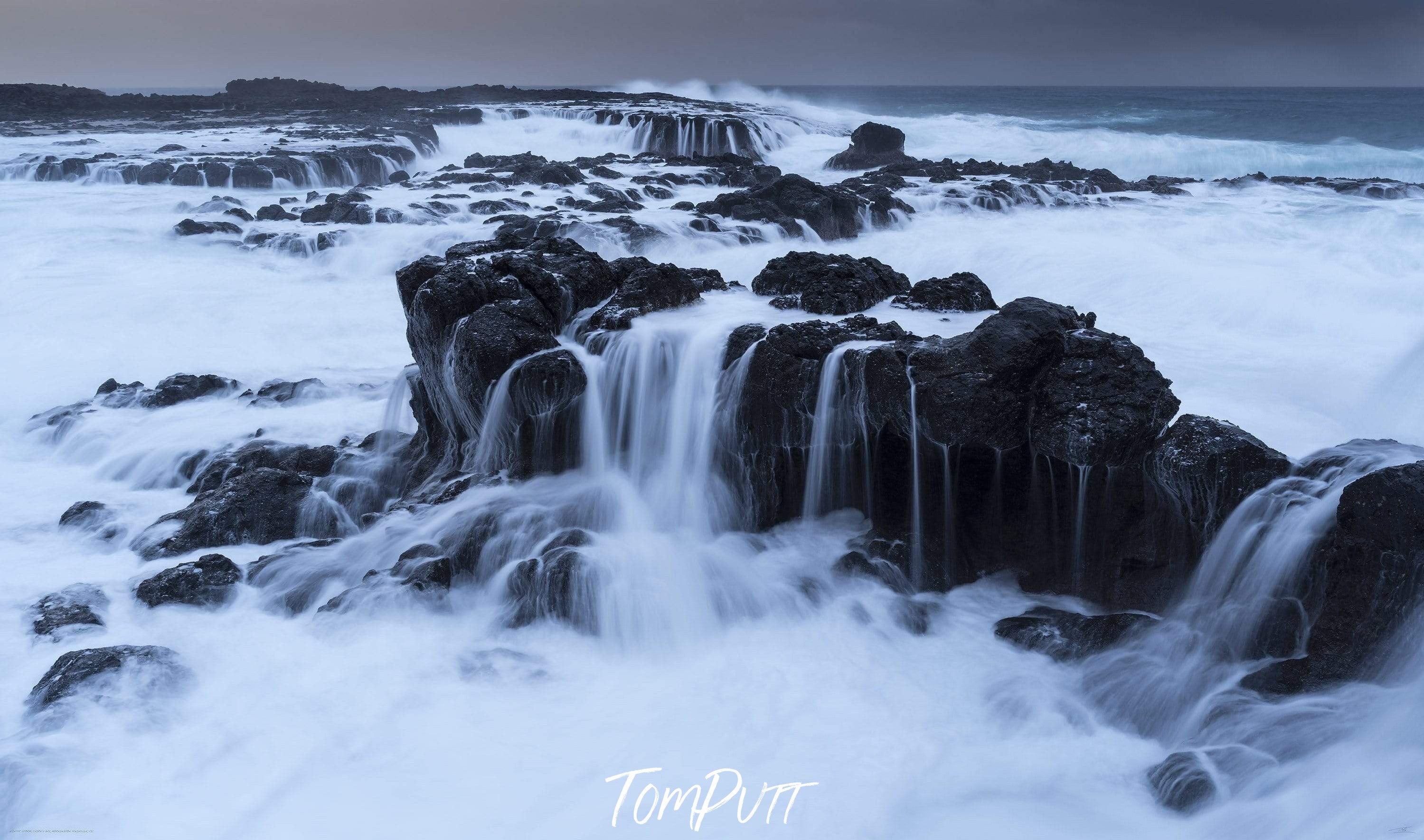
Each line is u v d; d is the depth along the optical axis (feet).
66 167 108.47
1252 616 22.34
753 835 18.04
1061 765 20.38
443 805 18.92
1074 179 99.19
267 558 28.73
